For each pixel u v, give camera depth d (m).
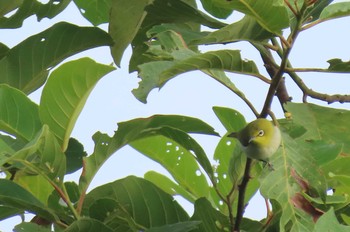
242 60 9.55
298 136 10.59
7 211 10.58
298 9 9.87
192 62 9.42
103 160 10.03
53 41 11.35
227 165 11.39
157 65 9.91
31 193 9.94
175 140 10.59
